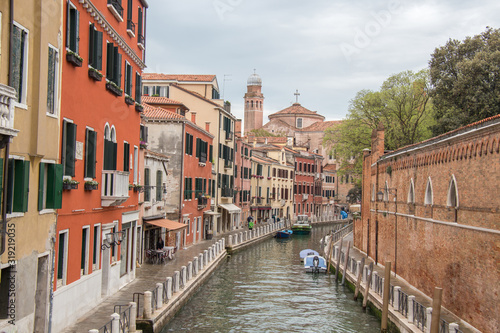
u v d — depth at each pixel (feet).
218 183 158.20
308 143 317.22
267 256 134.21
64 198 47.01
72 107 48.16
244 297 82.58
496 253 47.73
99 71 54.75
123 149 66.54
